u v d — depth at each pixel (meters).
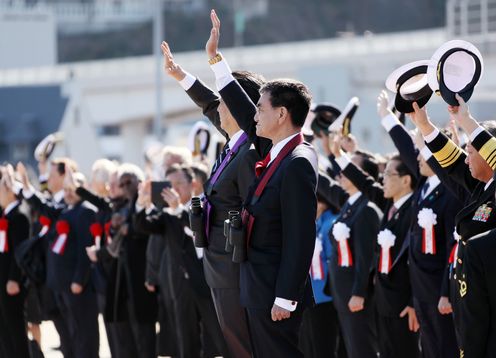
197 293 10.49
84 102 60.66
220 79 8.15
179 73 8.80
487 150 6.84
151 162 15.20
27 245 11.91
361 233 10.00
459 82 6.86
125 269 11.34
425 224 9.11
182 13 127.69
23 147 59.78
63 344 12.50
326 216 11.09
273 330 7.37
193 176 11.15
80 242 11.78
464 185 7.68
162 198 10.88
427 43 58.12
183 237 10.59
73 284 11.67
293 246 7.18
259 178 7.50
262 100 7.52
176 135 70.38
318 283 10.75
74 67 65.81
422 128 7.71
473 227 6.84
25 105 60.12
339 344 11.41
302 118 7.52
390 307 9.66
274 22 127.56
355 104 10.23
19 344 11.81
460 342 6.67
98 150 61.41
